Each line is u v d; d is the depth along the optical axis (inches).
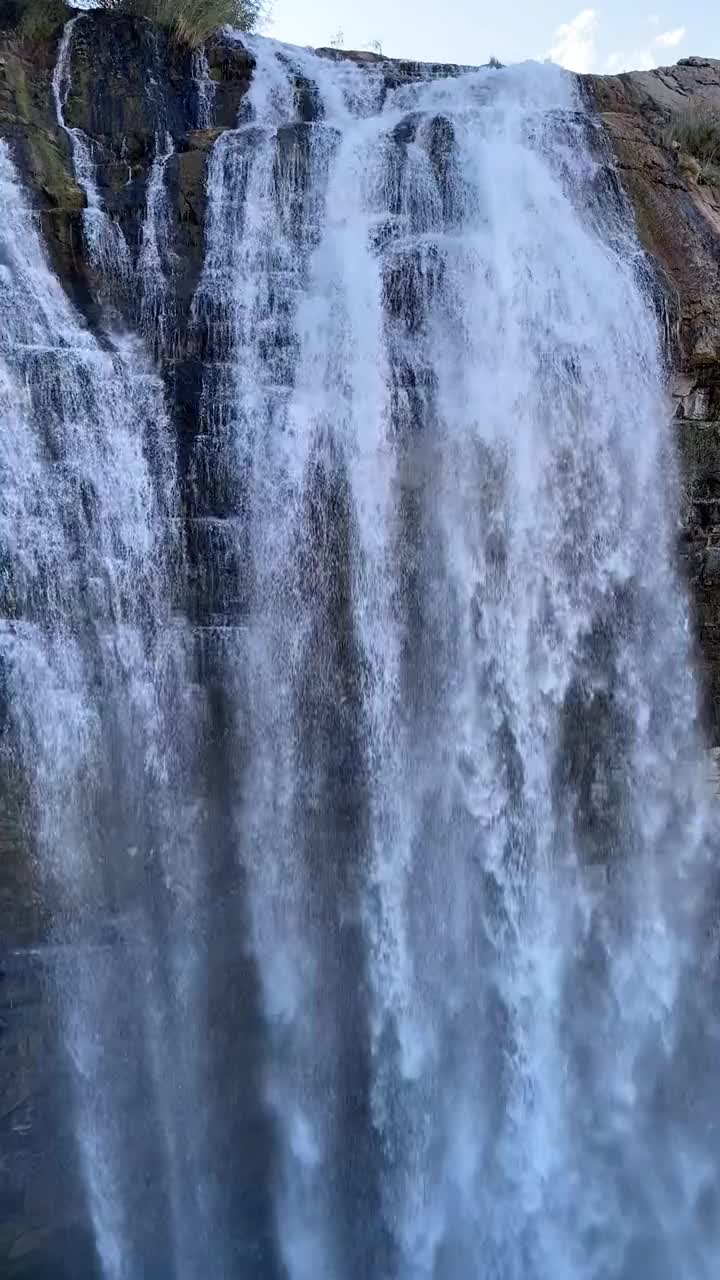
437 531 340.2
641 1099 370.9
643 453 362.0
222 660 324.2
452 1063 345.7
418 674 341.7
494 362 346.3
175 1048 321.7
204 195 357.1
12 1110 302.4
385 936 341.7
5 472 299.1
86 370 317.1
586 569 358.0
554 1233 341.4
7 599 295.3
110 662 308.5
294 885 334.3
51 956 303.0
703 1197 363.3
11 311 316.2
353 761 338.0
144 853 314.5
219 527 323.9
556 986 361.1
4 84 362.3
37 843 298.0
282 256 358.3
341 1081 338.0
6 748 291.6
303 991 335.6
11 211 334.3
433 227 365.4
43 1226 307.0
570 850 367.9
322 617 333.7
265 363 342.3
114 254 346.3
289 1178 334.0
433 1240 333.7
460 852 347.6
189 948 322.7
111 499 314.3
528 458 346.6
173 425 326.6
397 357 339.0
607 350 355.6
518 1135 347.3
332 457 332.2
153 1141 319.9
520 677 351.6
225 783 326.3
